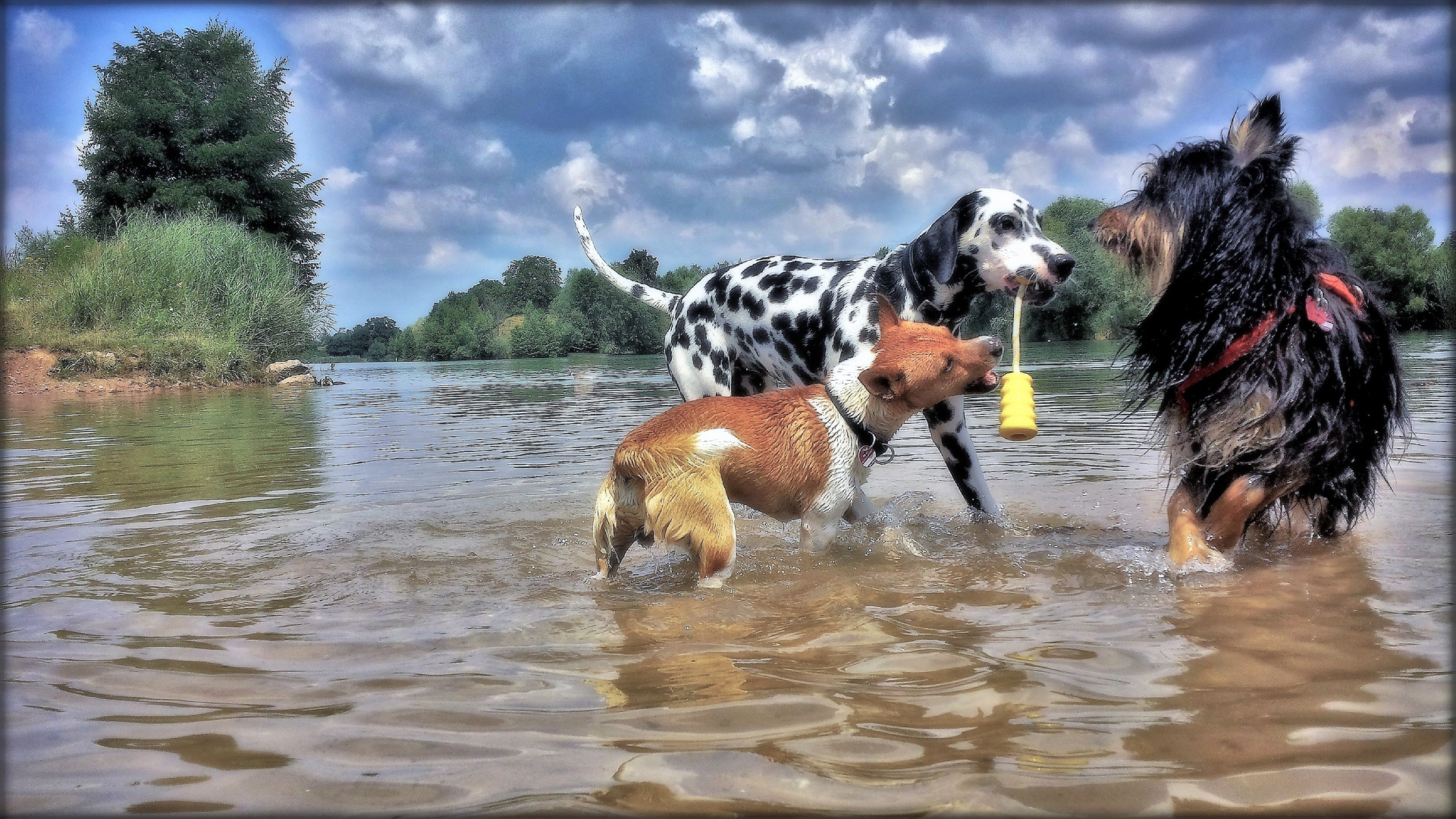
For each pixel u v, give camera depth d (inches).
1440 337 920.9
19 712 93.9
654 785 75.0
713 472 154.8
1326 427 148.3
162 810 73.0
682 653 110.6
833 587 143.8
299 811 72.3
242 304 884.6
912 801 71.2
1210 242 155.8
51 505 219.6
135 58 1286.9
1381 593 128.2
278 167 1320.1
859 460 172.7
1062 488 228.2
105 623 127.1
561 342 2568.9
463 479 254.5
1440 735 80.4
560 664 107.0
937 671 100.5
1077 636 112.0
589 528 193.3
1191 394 159.2
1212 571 145.4
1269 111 156.7
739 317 227.9
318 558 167.0
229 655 112.3
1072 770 75.6
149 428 414.6
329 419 455.2
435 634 120.9
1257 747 79.1
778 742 82.7
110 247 868.0
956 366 168.9
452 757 81.6
